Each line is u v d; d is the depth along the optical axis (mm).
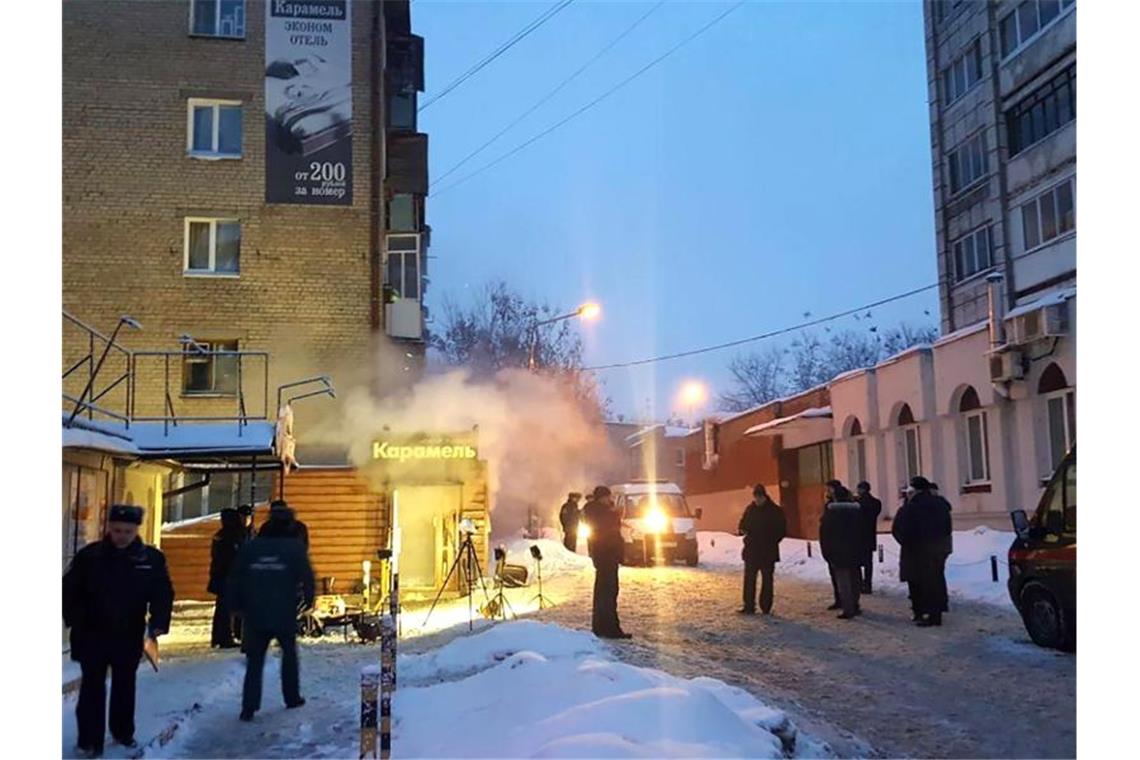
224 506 21766
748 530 15094
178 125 22797
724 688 8461
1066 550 10961
